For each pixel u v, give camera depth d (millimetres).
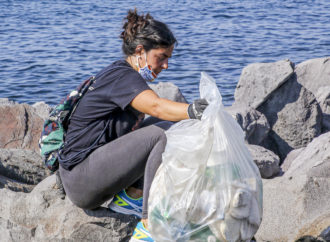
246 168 5523
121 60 6137
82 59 27406
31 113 11734
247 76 13555
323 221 6848
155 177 5688
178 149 5473
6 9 46719
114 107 5965
